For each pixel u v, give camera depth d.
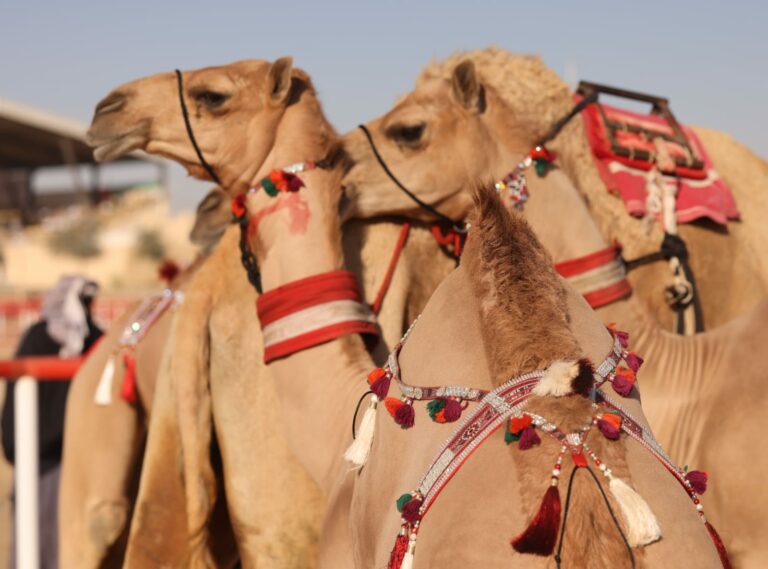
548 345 2.46
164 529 4.65
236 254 4.59
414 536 2.39
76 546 5.64
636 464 2.36
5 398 6.36
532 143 4.58
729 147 5.60
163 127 4.41
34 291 22.14
